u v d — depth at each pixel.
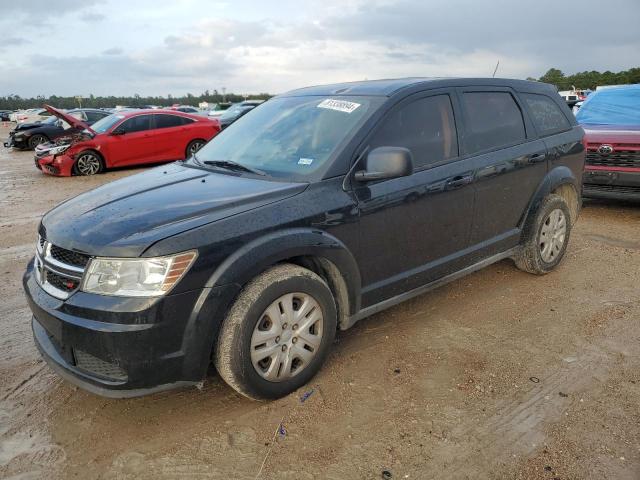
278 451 2.63
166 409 2.99
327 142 3.42
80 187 11.04
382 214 3.38
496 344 3.66
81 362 2.74
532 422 2.81
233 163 3.65
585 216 7.31
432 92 3.86
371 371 3.33
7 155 19.70
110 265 2.55
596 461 2.52
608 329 3.85
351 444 2.67
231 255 2.70
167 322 2.54
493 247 4.33
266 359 2.93
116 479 2.47
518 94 4.62
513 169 4.31
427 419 2.85
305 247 2.96
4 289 4.84
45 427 2.85
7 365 3.49
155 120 13.59
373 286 3.47
